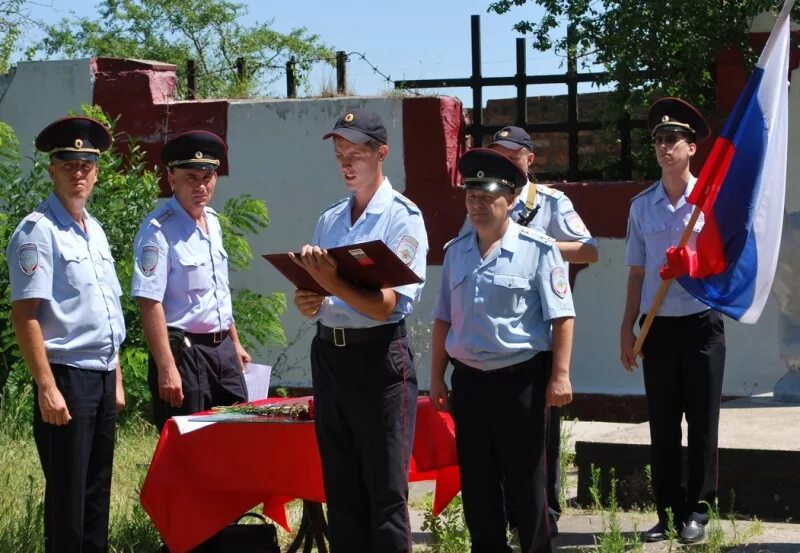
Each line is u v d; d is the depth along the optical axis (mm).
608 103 10578
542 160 11945
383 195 5180
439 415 5785
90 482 5477
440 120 10125
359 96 10508
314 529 5758
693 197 5836
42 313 5273
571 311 5238
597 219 9977
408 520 5059
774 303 9570
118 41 23594
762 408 7941
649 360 6121
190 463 5500
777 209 5906
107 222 9367
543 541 5262
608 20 10078
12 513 6434
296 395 10539
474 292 5258
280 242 10672
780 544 5984
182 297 5938
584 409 10039
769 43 5902
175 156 5977
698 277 5836
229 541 5805
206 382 5980
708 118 9867
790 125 9664
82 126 5367
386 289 4867
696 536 6059
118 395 5566
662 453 6121
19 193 9633
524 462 5223
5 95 11070
